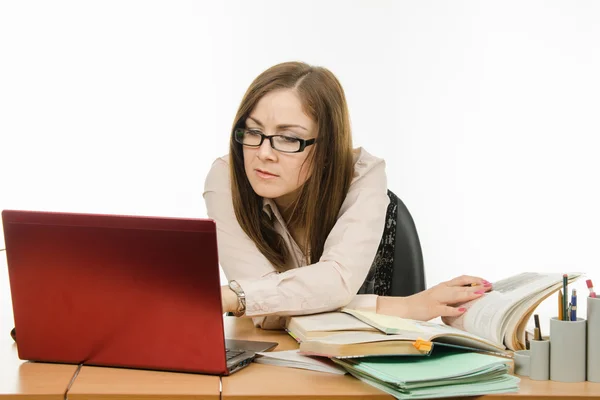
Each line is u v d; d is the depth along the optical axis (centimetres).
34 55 384
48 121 386
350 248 165
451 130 392
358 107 389
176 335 126
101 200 390
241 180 173
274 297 152
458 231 395
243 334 159
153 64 389
